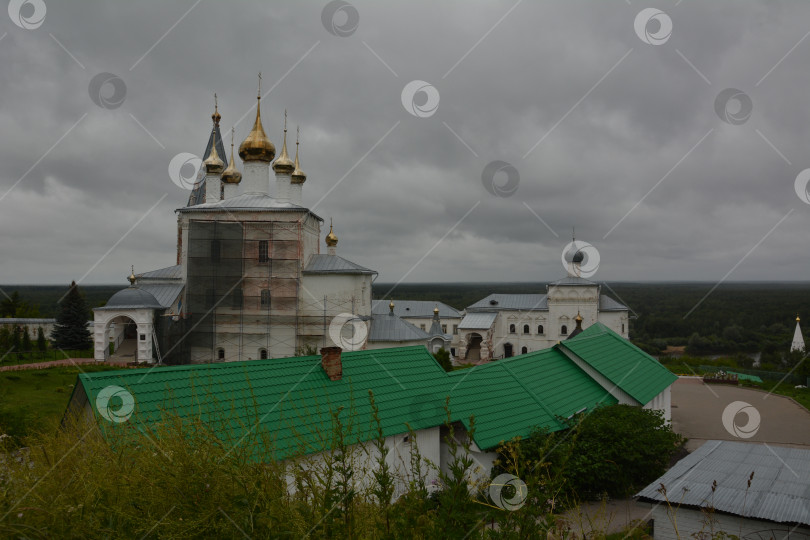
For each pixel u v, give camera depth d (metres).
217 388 19.09
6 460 7.87
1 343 70.06
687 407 43.12
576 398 28.52
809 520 14.48
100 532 6.21
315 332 57.44
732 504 15.59
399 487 13.20
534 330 86.50
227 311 57.62
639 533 14.86
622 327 83.88
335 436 7.52
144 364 57.81
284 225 58.09
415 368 25.12
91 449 8.20
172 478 6.50
